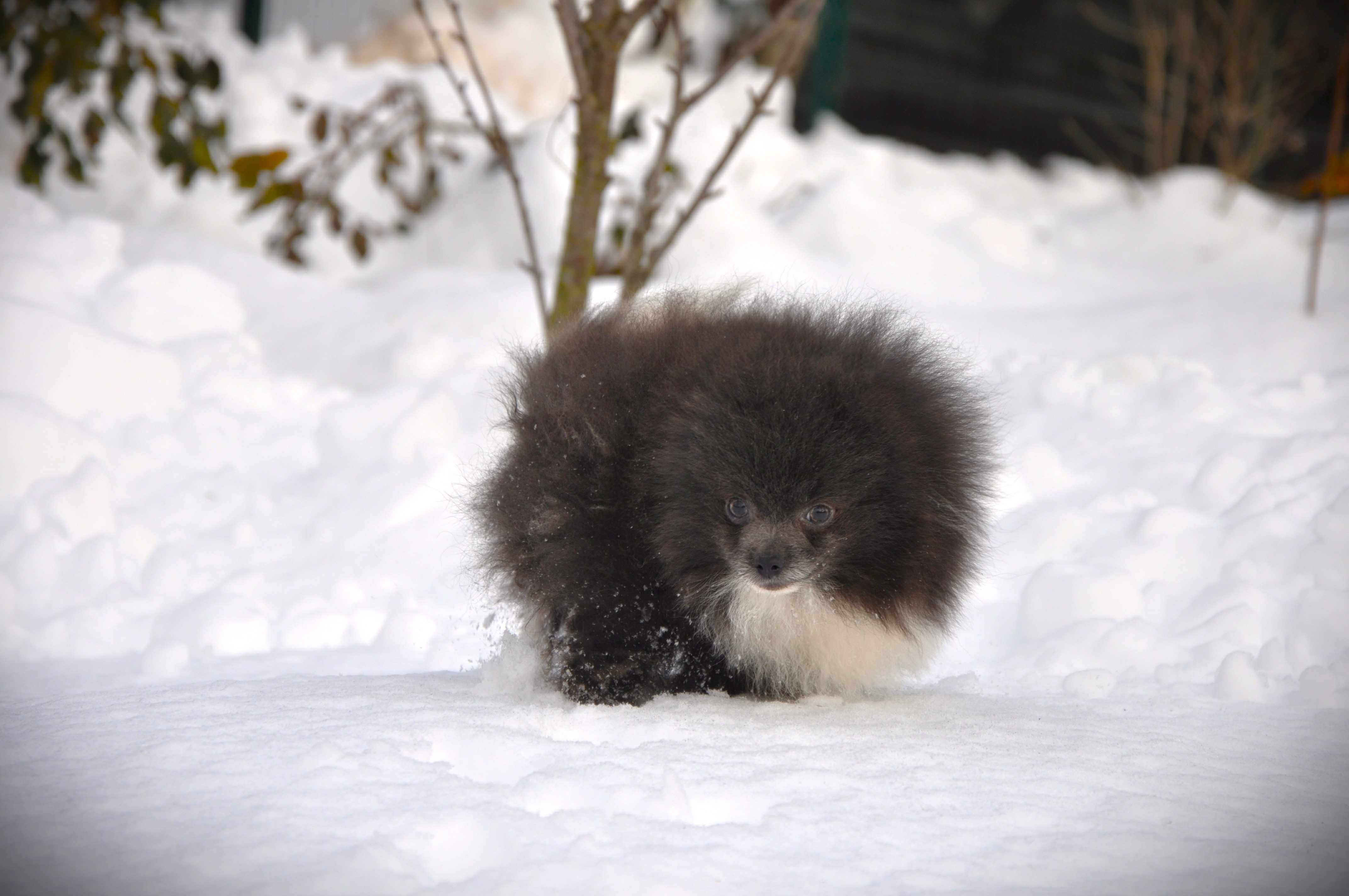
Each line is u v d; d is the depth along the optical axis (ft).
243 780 11.56
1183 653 18.83
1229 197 48.73
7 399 24.98
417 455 26.50
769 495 14.57
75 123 42.22
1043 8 60.90
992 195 53.88
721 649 15.78
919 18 58.18
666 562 15.11
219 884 9.48
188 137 40.40
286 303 35.12
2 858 9.86
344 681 16.42
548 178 39.81
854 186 43.04
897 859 10.41
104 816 10.68
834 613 15.44
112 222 34.06
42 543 22.43
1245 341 32.45
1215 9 57.21
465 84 24.61
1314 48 61.00
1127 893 9.91
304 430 28.43
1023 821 11.36
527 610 16.14
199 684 16.46
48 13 37.42
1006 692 17.51
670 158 39.88
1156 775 12.85
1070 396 28.07
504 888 9.60
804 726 14.42
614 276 37.45
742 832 10.84
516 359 17.75
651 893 9.63
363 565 23.44
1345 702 16.69
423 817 10.75
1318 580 20.30
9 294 29.25
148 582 22.52
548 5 53.36
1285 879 10.24
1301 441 24.21
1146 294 38.93
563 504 15.40
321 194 38.24
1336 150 36.65
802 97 56.54
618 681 15.52
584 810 11.18
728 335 15.97
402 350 31.78
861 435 14.89
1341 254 42.55
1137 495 23.68
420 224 40.96
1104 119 62.49
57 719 13.70
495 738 13.03
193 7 50.65
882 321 17.19
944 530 15.79
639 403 15.61
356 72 47.16
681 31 25.26
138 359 28.22
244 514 25.39
